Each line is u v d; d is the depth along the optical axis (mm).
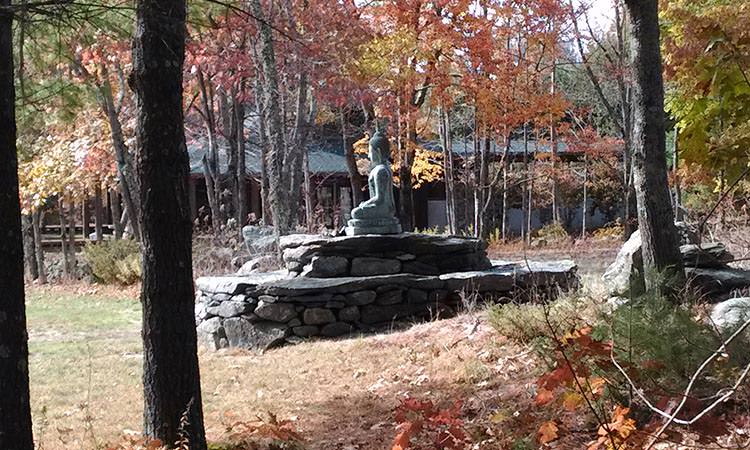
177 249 6047
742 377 2840
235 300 12461
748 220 13266
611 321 5789
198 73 24906
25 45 6312
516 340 9117
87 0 5512
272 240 20375
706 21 4266
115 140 24172
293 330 12164
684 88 5566
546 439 4488
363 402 8344
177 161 6043
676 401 5113
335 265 13016
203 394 9320
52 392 9758
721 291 9609
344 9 20516
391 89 21219
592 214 41531
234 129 27703
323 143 34406
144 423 6172
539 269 13398
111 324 16250
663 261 8438
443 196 39062
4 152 4613
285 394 9109
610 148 26906
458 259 13609
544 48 22234
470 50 20047
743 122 4633
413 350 10211
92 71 16891
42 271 26672
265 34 18938
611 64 24734
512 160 33875
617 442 3723
